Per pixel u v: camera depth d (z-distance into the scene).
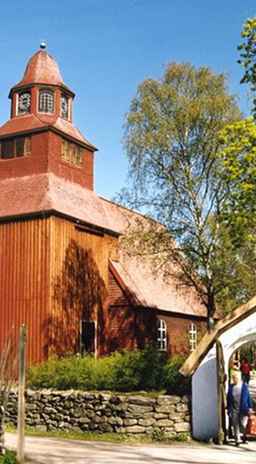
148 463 14.26
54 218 30.58
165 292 39.06
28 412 20.61
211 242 31.59
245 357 40.25
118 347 33.88
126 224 38.97
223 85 33.12
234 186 22.77
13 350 21.94
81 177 35.00
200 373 19.03
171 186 32.72
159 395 19.05
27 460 14.01
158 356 21.39
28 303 30.11
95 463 14.04
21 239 30.89
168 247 32.59
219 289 31.83
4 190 32.69
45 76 34.88
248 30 19.94
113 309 34.47
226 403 18.42
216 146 31.62
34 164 32.75
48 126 32.53
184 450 16.59
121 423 18.75
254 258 31.66
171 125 32.41
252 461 14.94
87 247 32.97
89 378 21.23
